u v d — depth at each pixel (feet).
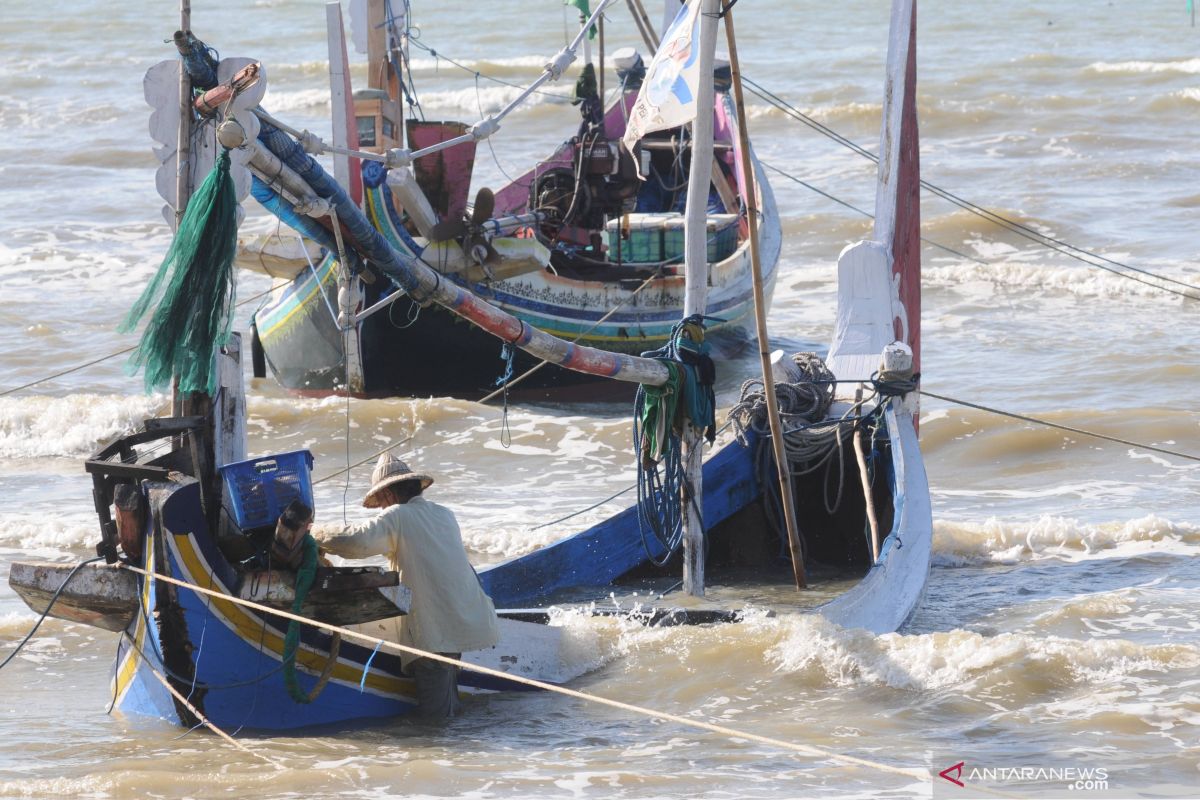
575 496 169.78
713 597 119.14
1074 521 146.51
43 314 264.72
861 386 132.46
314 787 84.17
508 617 109.09
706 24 106.32
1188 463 173.78
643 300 213.66
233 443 93.97
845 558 132.26
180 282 85.35
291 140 86.58
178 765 87.61
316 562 90.22
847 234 325.42
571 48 154.92
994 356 230.89
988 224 320.70
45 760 89.61
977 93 483.51
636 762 88.17
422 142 194.29
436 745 91.81
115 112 515.09
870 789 83.15
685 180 252.01
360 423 202.18
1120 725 92.48
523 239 199.93
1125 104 456.04
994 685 99.19
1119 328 245.86
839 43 622.13
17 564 93.81
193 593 88.89
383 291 204.33
